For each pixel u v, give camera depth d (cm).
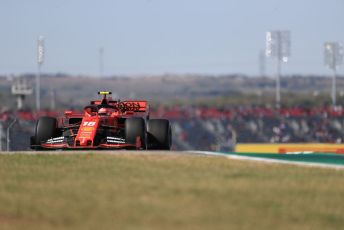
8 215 4212
